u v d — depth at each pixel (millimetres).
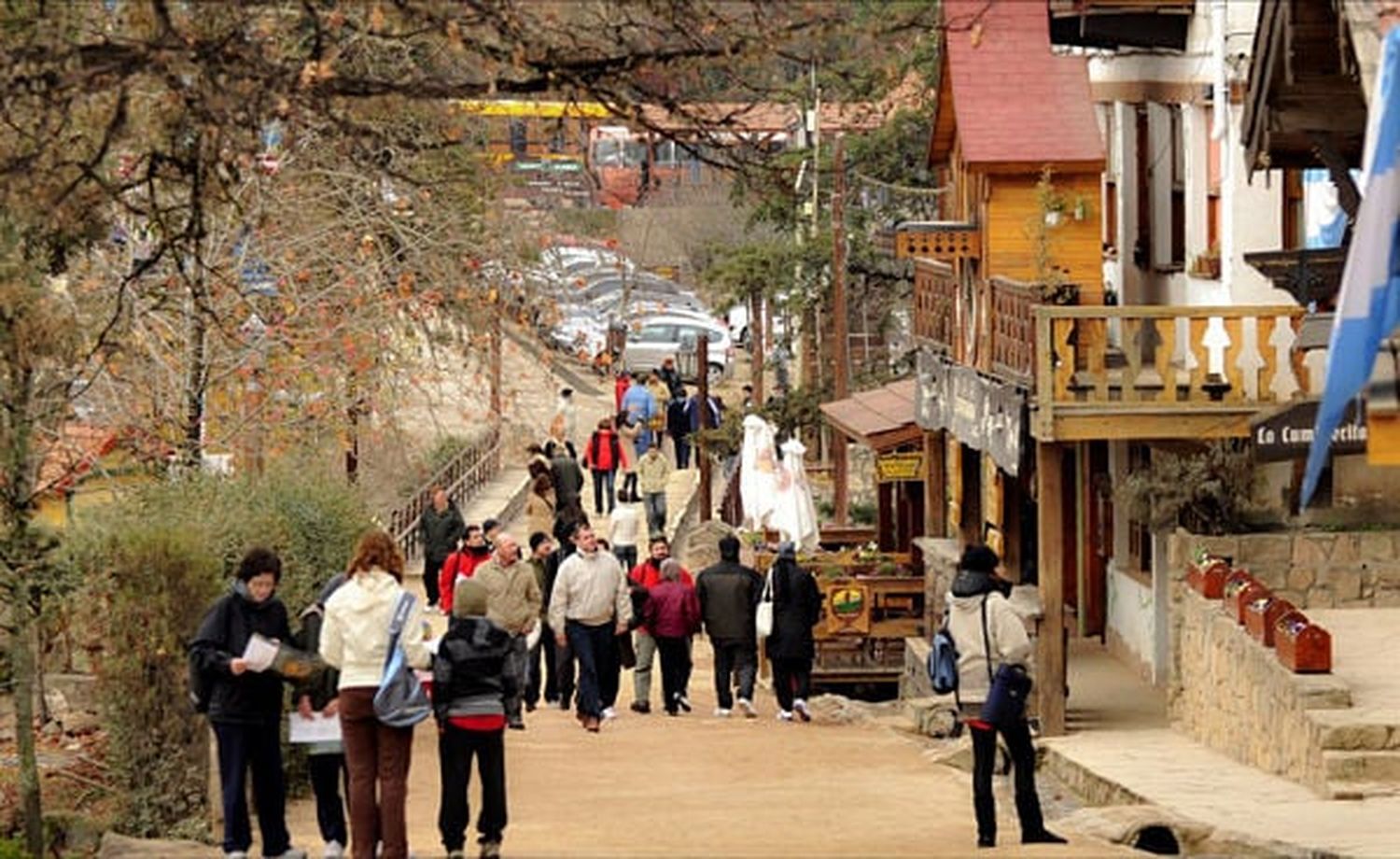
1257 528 41750
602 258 69750
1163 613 46094
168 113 25312
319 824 27047
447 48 28266
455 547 59656
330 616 25109
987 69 47156
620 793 35156
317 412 46531
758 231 91250
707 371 88938
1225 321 41000
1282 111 30188
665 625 46500
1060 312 40906
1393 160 21250
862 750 40812
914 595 54781
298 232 46000
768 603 45500
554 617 43031
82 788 32906
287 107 24703
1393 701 33844
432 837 30281
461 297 49594
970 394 47156
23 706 29250
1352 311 21188
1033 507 53125
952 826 31453
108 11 26156
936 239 47188
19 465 29750
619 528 63719
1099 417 41000
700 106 30359
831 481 87125
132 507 35062
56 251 28859
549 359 55000
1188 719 40625
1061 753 38812
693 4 25188
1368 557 40500
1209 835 29047
